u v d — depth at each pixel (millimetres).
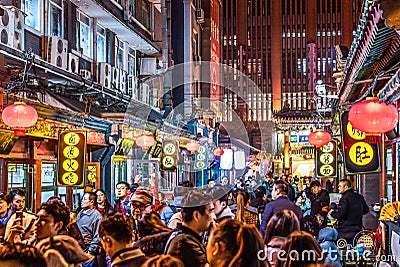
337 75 23922
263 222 11023
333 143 24234
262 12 106125
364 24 9922
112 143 19891
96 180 20828
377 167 15578
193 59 44750
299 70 104875
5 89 12594
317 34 104938
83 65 21359
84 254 6469
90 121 17734
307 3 105125
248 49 106188
